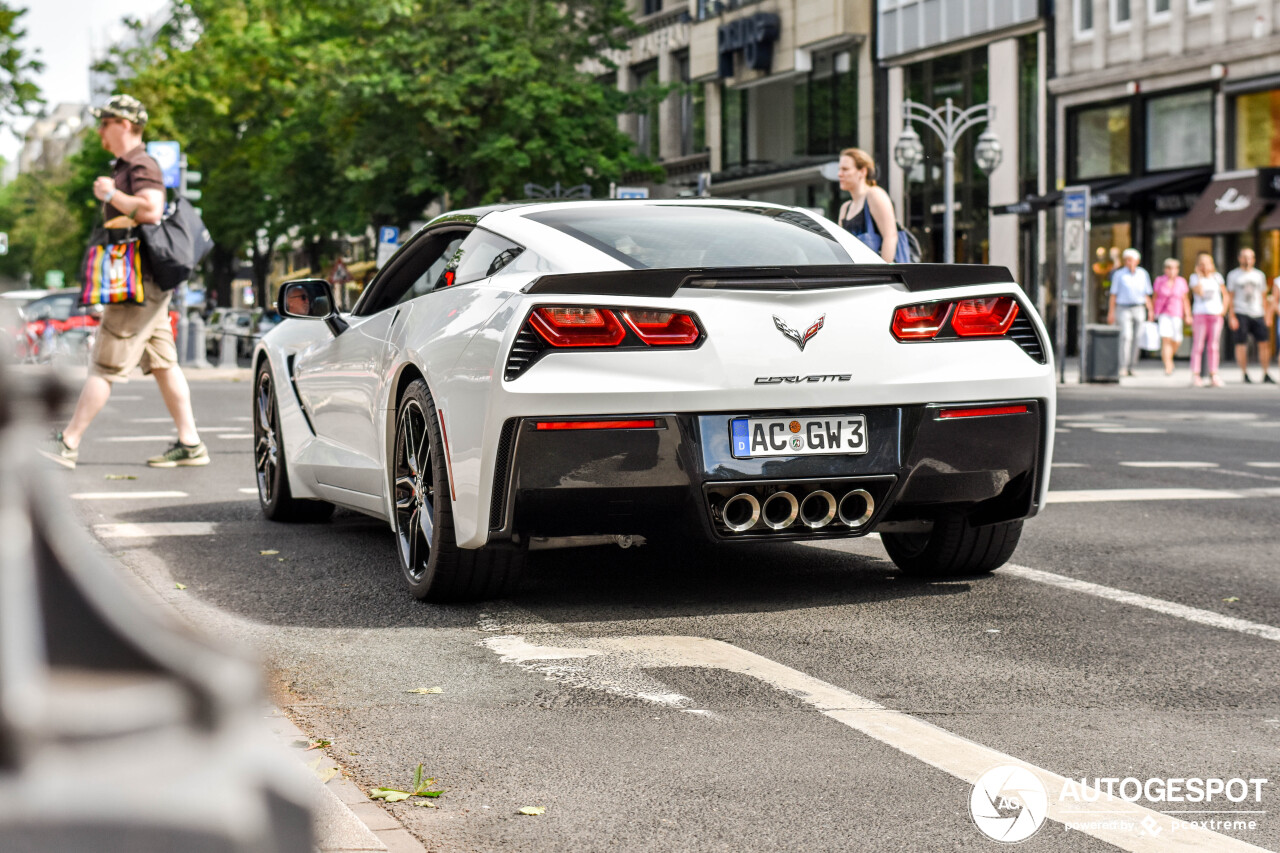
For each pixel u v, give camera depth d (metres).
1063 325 24.06
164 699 0.76
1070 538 7.09
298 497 7.34
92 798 0.74
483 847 2.86
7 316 0.83
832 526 5.15
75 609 0.80
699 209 5.88
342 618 5.16
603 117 35.72
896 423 5.14
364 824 2.83
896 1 37.75
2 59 24.91
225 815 0.78
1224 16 29.48
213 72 43.62
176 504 8.41
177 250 9.76
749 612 5.28
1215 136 29.84
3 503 0.77
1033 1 33.78
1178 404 17.72
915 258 9.84
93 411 9.83
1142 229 31.33
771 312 4.99
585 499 4.86
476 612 5.27
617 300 4.86
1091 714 3.89
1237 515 7.95
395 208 36.41
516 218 5.68
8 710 0.73
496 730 3.73
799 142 41.38
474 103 34.12
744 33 41.78
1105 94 32.28
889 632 4.93
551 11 34.91
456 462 5.04
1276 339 28.64
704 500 4.93
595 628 5.00
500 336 4.85
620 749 3.56
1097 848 2.87
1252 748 3.58
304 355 7.19
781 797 3.18
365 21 35.03
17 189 86.31
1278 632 4.94
